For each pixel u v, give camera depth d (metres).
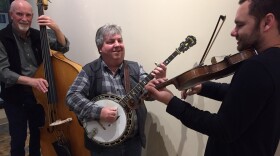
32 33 2.32
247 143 0.99
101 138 1.74
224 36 1.72
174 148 2.13
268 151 0.99
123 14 2.24
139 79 1.82
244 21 0.96
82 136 2.08
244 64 0.93
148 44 2.13
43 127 2.20
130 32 2.23
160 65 1.59
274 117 0.93
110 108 1.67
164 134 2.16
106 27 1.73
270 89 0.88
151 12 2.06
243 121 0.91
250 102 0.89
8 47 2.17
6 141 3.29
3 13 3.95
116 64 1.78
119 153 1.82
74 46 2.75
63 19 2.78
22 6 2.15
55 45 2.31
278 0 0.92
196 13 1.83
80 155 2.12
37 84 2.07
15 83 2.16
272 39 0.95
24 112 2.37
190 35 1.77
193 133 1.99
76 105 1.70
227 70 1.21
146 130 2.27
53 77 2.10
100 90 1.77
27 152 2.93
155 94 1.12
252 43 0.98
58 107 2.13
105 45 1.72
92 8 2.48
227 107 0.94
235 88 0.93
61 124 2.10
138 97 1.63
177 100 1.08
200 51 1.85
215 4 1.73
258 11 0.92
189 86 1.31
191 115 1.03
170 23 1.97
